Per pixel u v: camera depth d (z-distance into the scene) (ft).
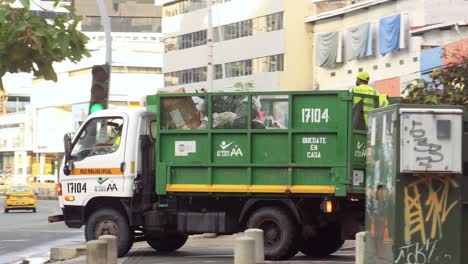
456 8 172.76
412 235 24.99
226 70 269.23
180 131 53.26
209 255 60.64
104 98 62.28
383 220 26.37
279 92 51.42
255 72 255.29
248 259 39.09
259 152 51.78
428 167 24.77
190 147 53.16
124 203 55.72
